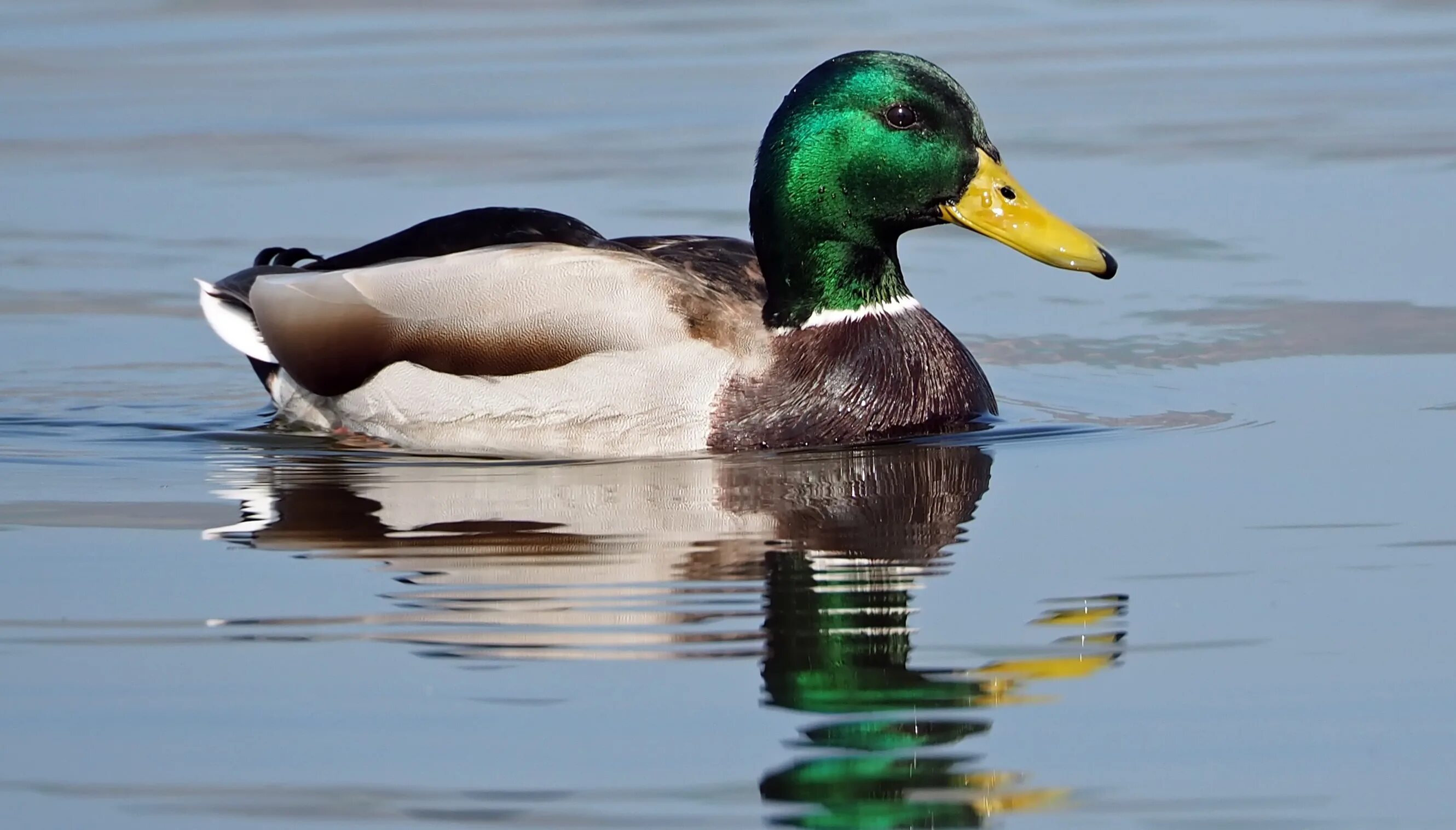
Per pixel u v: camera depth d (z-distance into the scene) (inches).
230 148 848.3
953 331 662.5
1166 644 386.9
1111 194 781.9
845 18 1064.2
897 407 539.2
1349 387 583.5
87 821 326.0
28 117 894.4
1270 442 530.9
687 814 324.5
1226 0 1122.7
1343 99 912.9
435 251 567.2
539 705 363.3
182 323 674.2
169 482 511.5
